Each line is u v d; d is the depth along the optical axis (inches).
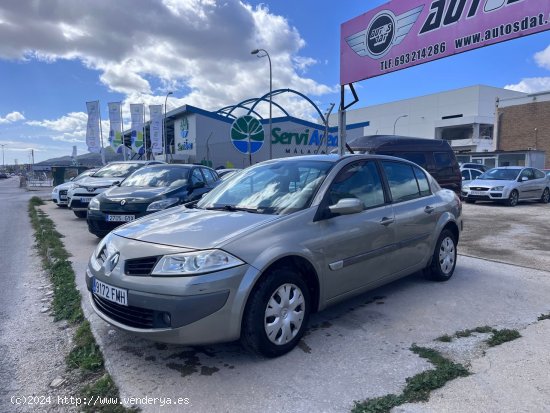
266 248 128.3
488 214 509.4
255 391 112.7
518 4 260.2
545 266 243.0
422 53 321.4
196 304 116.3
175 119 1969.7
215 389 113.9
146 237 135.3
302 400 108.3
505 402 105.0
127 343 141.7
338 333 149.5
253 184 174.4
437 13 307.1
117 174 498.9
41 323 166.2
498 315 164.2
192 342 118.3
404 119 3513.8
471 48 289.1
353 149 428.5
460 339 142.5
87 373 125.8
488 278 216.1
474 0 283.4
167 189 313.1
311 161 174.9
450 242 215.3
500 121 1686.8
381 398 106.9
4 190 1456.7
